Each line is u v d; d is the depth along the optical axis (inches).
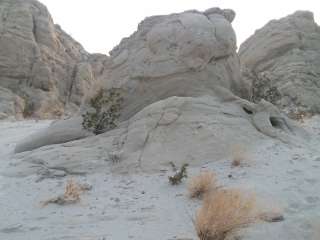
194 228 199.2
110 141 362.6
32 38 1210.6
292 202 227.0
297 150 337.4
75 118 424.8
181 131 346.9
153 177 298.0
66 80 1286.9
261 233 181.9
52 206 245.0
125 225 209.3
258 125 374.3
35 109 1112.2
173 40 426.3
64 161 333.4
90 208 239.1
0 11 1205.1
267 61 902.4
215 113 370.3
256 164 305.9
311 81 815.7
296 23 928.9
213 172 290.0
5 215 234.8
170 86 414.3
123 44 470.3
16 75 1146.7
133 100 420.2
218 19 450.0
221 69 432.1
